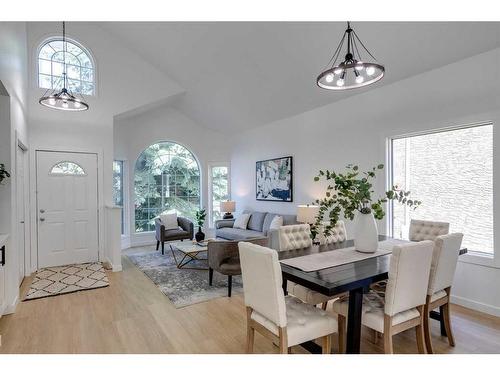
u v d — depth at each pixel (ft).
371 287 8.72
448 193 10.89
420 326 6.73
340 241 10.18
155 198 21.98
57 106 12.98
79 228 15.56
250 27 12.19
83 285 12.32
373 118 12.91
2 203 9.67
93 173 15.83
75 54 15.65
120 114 16.67
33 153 14.35
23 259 13.12
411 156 12.01
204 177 23.70
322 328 6.18
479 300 9.77
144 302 10.63
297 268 6.75
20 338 8.08
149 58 17.01
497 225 9.34
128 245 20.30
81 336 8.20
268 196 19.58
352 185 7.97
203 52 14.80
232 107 19.10
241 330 8.55
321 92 14.32
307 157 16.53
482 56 9.45
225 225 20.94
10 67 9.87
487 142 9.91
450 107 10.25
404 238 12.20
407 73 11.28
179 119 22.61
